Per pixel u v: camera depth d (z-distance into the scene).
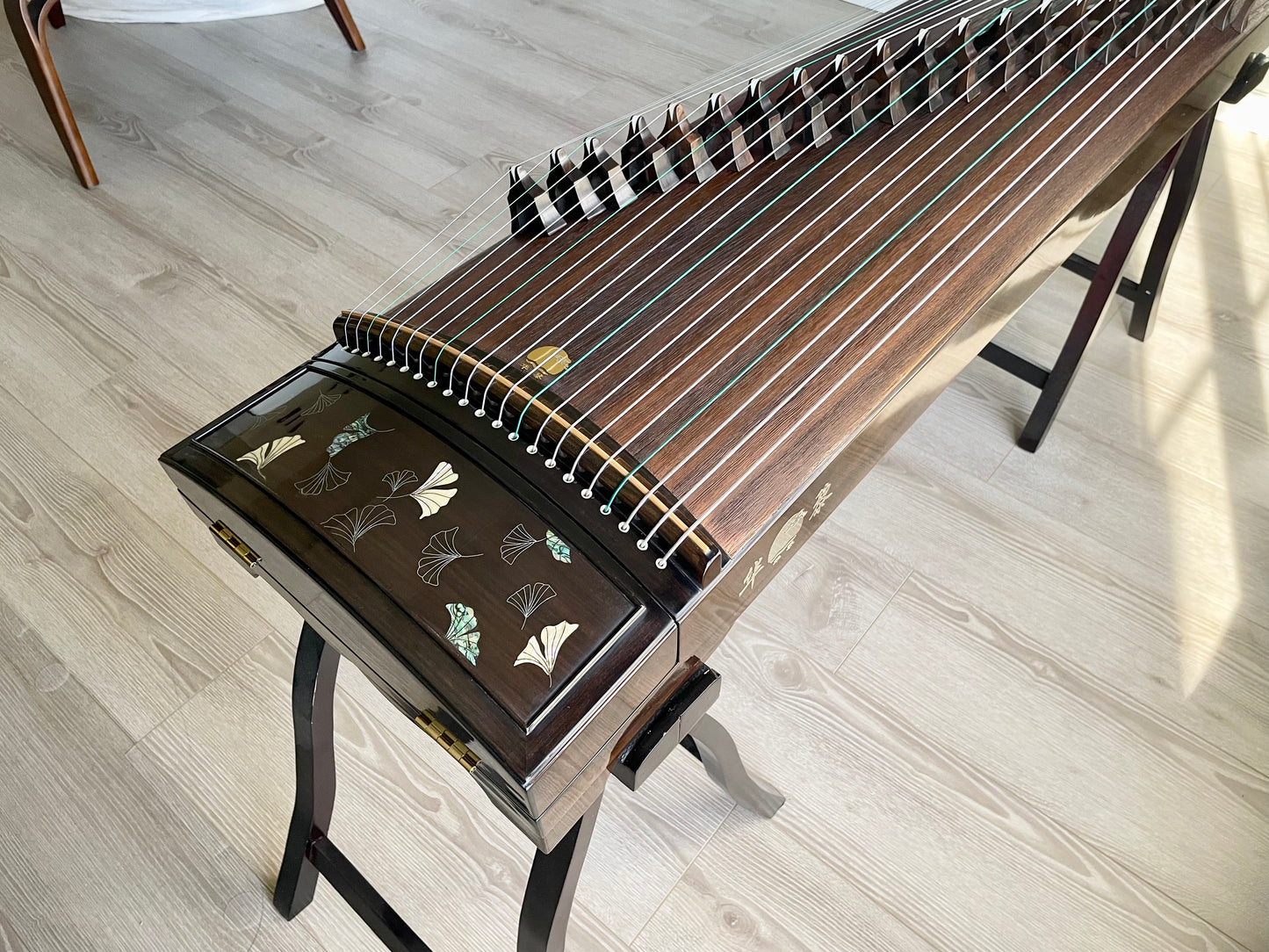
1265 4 1.26
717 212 0.97
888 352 0.83
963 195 0.99
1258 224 2.12
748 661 1.45
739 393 0.79
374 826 1.29
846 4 2.93
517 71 2.68
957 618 1.49
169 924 1.21
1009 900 1.22
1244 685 1.40
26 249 2.14
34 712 1.40
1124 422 1.75
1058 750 1.35
